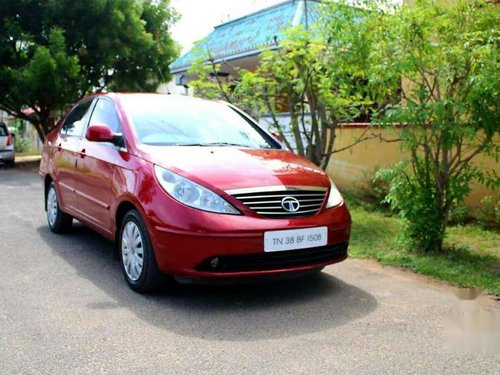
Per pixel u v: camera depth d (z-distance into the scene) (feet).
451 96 17.52
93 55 58.08
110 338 11.56
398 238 20.06
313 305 13.89
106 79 63.57
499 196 23.93
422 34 17.21
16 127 95.61
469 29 17.79
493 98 16.51
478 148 17.81
